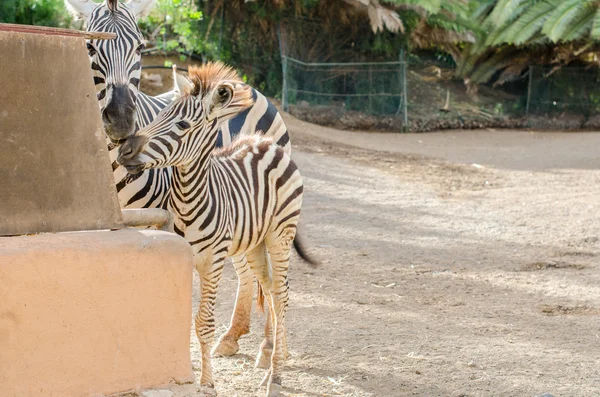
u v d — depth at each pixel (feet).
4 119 8.52
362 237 29.86
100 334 8.90
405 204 36.83
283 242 15.26
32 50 8.68
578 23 80.69
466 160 55.72
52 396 8.61
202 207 12.75
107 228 9.26
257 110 18.85
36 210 8.73
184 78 12.56
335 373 15.67
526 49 89.20
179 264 9.41
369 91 77.00
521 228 31.86
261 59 77.15
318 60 77.51
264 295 16.22
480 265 26.03
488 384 15.06
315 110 73.82
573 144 69.82
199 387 9.73
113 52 13.89
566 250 28.17
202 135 12.39
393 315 20.11
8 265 8.20
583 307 21.20
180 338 9.57
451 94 88.69
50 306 8.51
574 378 15.49
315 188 39.91
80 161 9.03
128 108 13.47
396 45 78.74
